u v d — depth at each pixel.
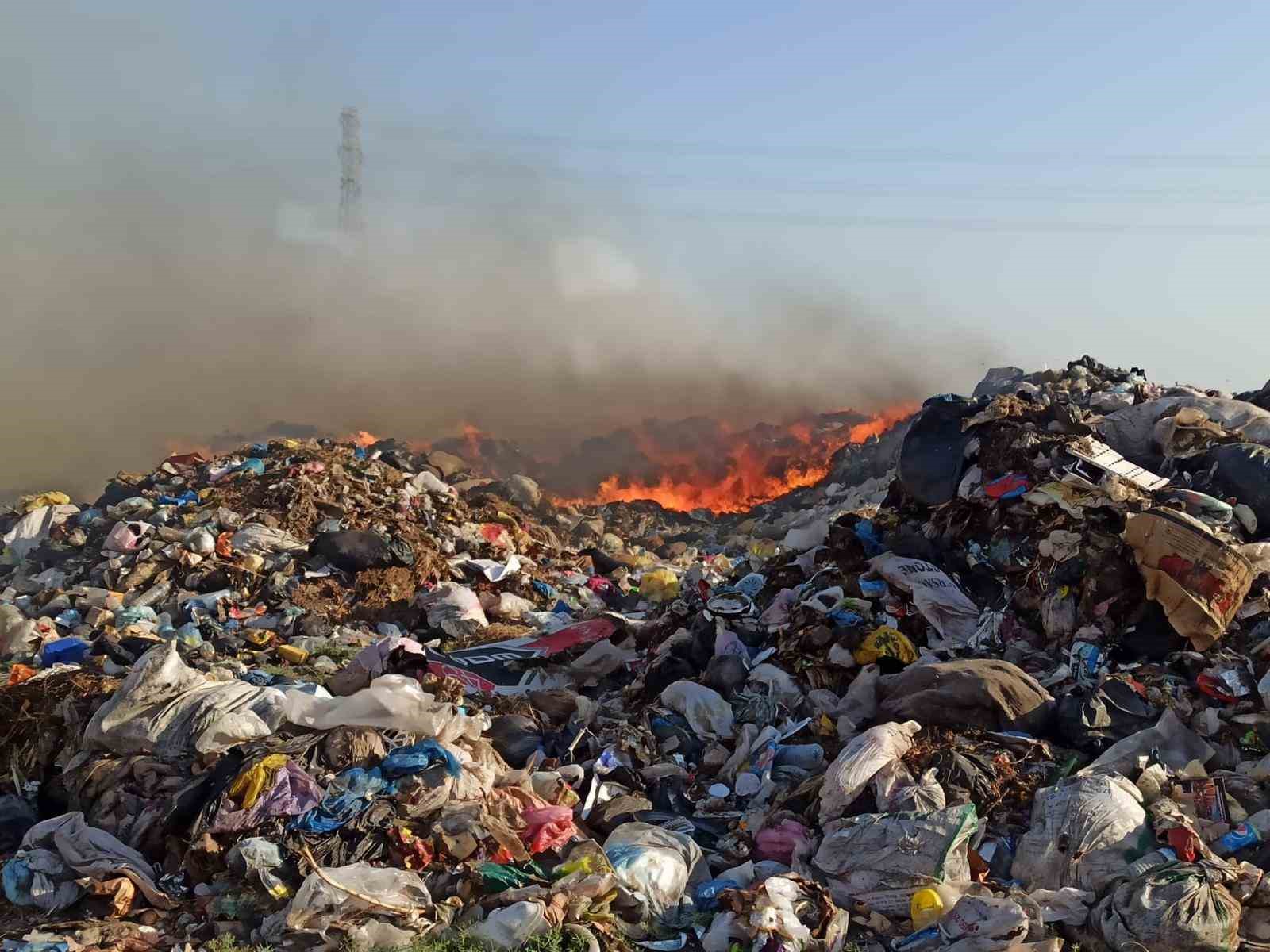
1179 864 7.01
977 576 10.80
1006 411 11.88
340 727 8.46
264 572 15.46
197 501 17.78
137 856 7.74
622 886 7.39
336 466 19.22
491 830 7.77
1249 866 7.10
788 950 6.78
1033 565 10.40
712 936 7.00
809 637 10.29
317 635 14.12
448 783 8.16
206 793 7.99
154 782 8.33
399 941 6.79
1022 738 8.45
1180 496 10.40
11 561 16.88
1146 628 9.66
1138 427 12.00
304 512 17.23
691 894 7.61
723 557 19.88
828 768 8.46
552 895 7.06
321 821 7.73
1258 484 10.52
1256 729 8.52
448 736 8.70
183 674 9.08
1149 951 6.59
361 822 7.76
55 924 6.99
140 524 16.50
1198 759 8.35
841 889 7.45
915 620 10.50
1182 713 8.78
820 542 13.05
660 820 8.51
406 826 7.79
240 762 8.12
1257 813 7.69
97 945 6.86
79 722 9.09
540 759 9.42
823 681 10.01
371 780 8.07
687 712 9.93
